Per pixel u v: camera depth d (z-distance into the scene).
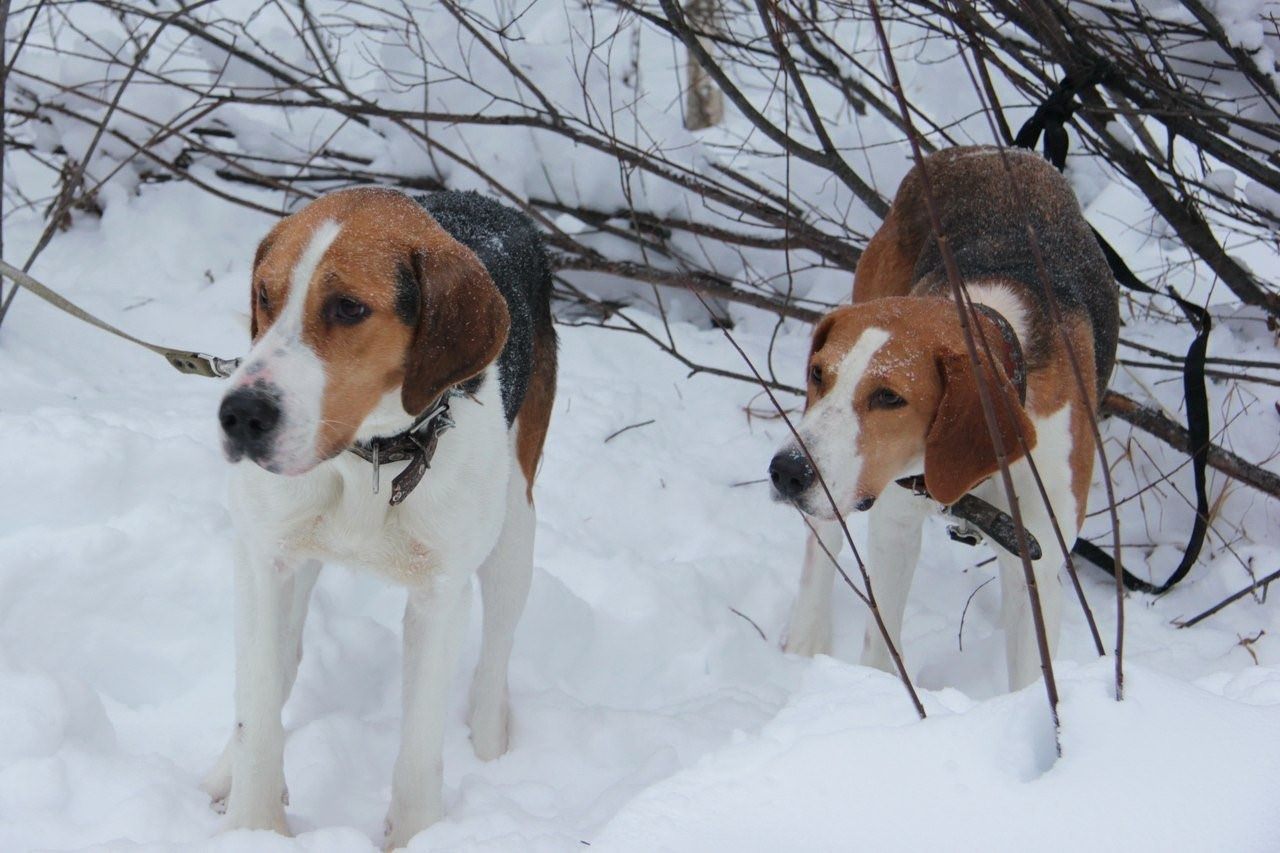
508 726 4.66
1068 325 5.10
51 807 3.77
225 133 8.45
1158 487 6.73
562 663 5.29
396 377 3.54
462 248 3.62
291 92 8.55
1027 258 5.45
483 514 3.88
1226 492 6.43
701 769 3.24
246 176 8.40
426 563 3.84
